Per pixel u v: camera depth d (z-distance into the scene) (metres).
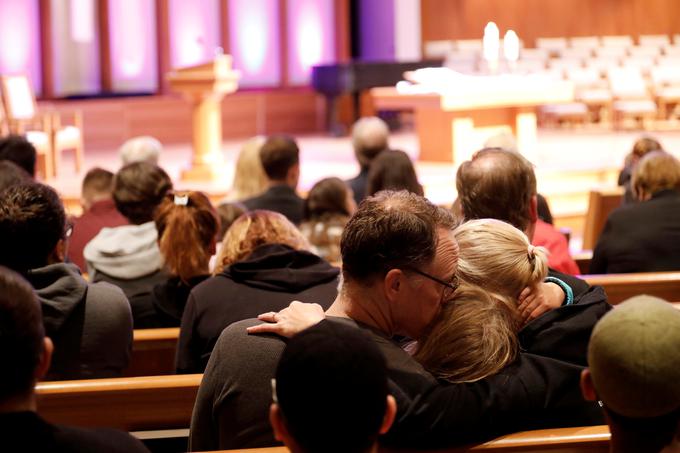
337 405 1.63
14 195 3.30
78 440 1.87
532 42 23.64
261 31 20.19
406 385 2.37
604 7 23.47
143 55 18.77
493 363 2.46
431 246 2.40
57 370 3.36
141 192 4.88
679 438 1.97
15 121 12.76
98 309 3.39
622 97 19.17
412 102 11.91
